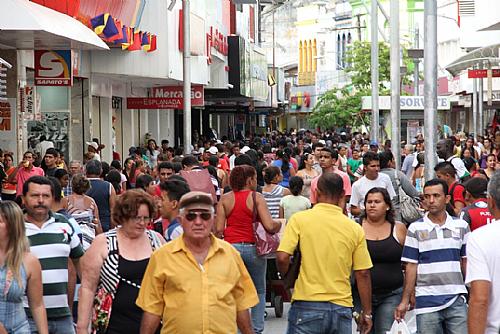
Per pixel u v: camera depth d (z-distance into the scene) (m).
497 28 49.56
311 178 29.94
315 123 118.81
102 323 12.95
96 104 52.09
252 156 34.53
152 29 48.50
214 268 11.78
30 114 37.66
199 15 60.16
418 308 15.38
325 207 14.45
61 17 33.41
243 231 19.39
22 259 12.83
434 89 28.41
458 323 15.18
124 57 46.16
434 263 15.27
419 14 147.38
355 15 161.12
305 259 14.34
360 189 22.86
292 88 168.12
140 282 13.02
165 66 49.22
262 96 93.00
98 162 24.56
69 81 36.78
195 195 11.75
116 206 13.11
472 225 17.00
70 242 14.68
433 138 28.28
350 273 14.59
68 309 14.59
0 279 12.68
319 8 183.75
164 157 37.91
